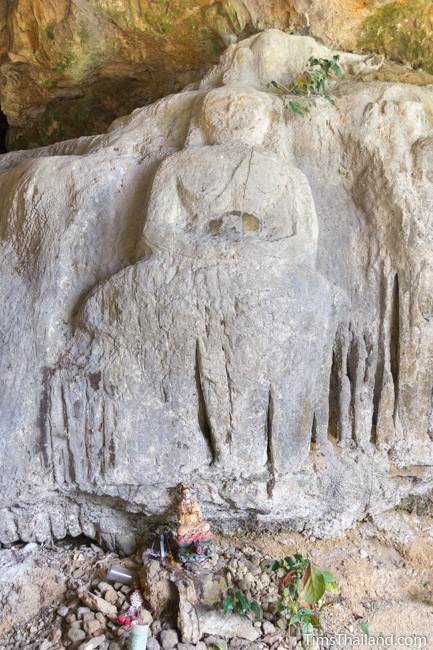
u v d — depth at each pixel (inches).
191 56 174.2
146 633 113.7
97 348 123.8
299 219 122.6
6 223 138.5
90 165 134.1
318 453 129.4
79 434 125.4
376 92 135.1
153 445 123.1
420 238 125.2
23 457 126.3
